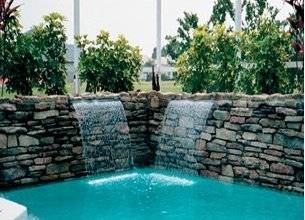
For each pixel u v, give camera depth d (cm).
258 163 522
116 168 644
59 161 573
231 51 666
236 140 548
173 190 530
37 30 655
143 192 521
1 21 595
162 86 818
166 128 656
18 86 636
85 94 622
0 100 516
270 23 628
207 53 680
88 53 705
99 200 486
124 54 726
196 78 686
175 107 641
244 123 538
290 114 483
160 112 669
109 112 633
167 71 803
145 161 686
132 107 667
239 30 697
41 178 555
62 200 486
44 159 557
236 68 659
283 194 493
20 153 533
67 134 581
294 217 415
